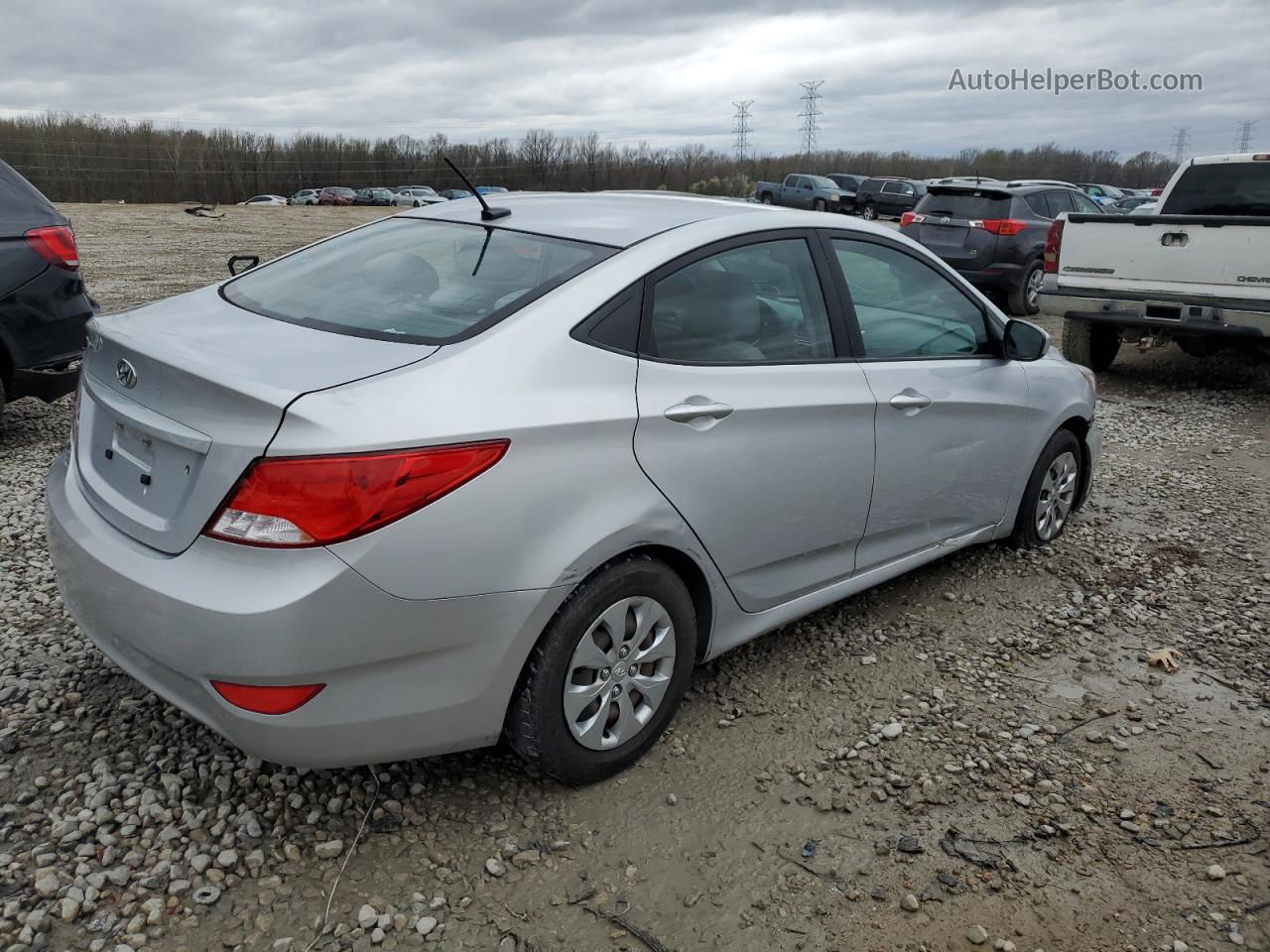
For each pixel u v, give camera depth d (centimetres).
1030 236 1230
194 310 302
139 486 250
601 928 235
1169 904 250
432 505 229
